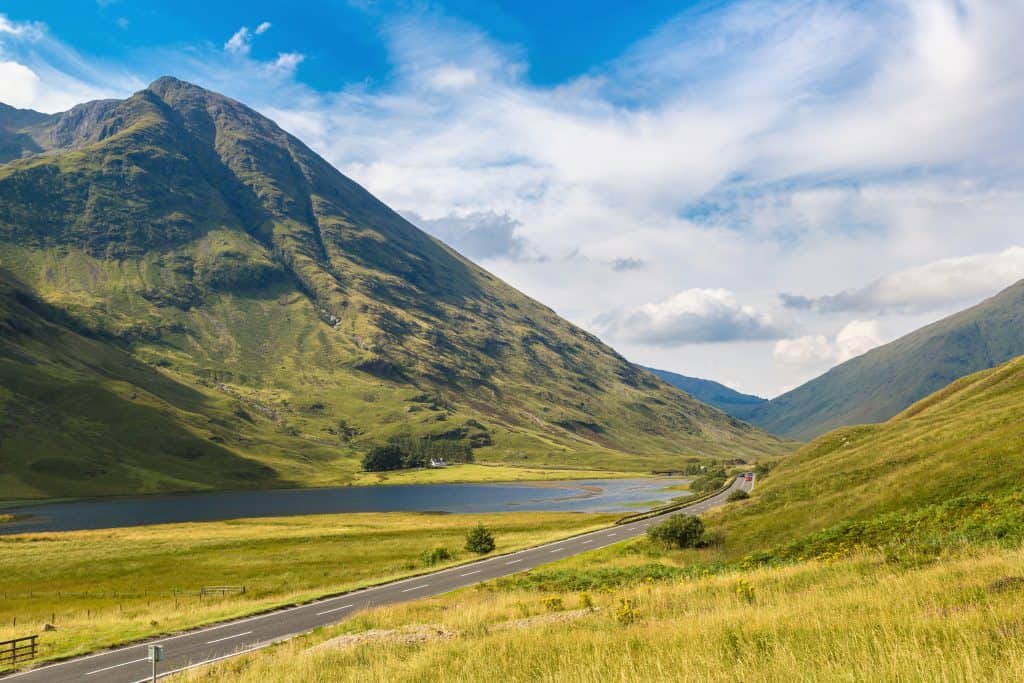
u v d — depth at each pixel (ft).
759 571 98.27
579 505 589.32
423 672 55.36
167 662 91.35
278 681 65.00
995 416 168.96
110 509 630.74
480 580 159.63
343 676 62.34
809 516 159.12
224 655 93.81
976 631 35.32
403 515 483.51
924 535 101.35
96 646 105.19
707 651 43.14
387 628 91.56
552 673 46.37
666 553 174.40
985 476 131.64
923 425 211.82
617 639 54.60
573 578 135.44
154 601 181.98
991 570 57.31
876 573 74.18
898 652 32.24
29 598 193.26
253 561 251.60
